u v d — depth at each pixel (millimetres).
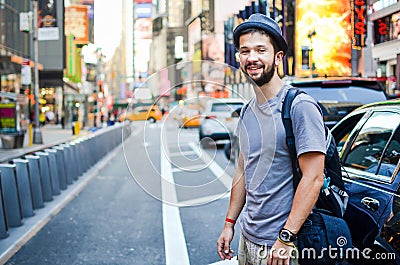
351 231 3273
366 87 7332
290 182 2418
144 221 7465
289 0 21469
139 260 5492
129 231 6844
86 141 13984
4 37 27422
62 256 5699
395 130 3410
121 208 8531
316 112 2346
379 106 3881
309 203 2275
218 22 44656
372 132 3760
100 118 44094
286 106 2393
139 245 6109
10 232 6586
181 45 94000
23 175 7559
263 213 2467
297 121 2346
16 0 30062
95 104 39125
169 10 125875
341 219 2441
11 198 6898
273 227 2436
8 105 19125
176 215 7781
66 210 8453
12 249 5809
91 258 5605
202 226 7023
